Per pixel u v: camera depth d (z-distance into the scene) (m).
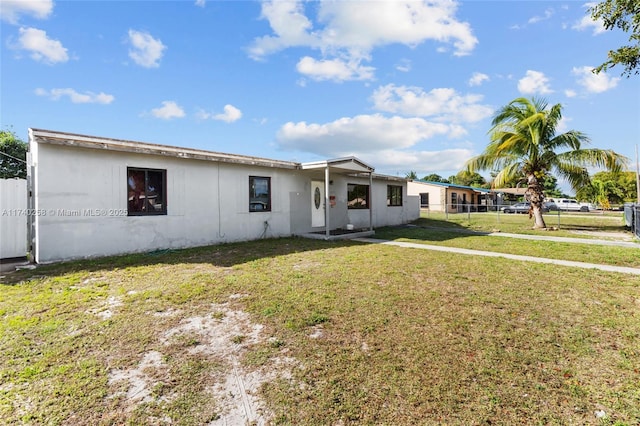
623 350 3.27
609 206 36.09
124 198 8.11
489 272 6.56
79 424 2.22
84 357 3.11
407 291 5.23
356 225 15.97
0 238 7.37
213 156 9.77
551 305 4.60
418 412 2.33
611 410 2.36
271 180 11.87
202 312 4.27
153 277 5.95
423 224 19.02
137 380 2.75
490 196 43.91
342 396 2.52
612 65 5.84
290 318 4.07
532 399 2.48
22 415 2.30
